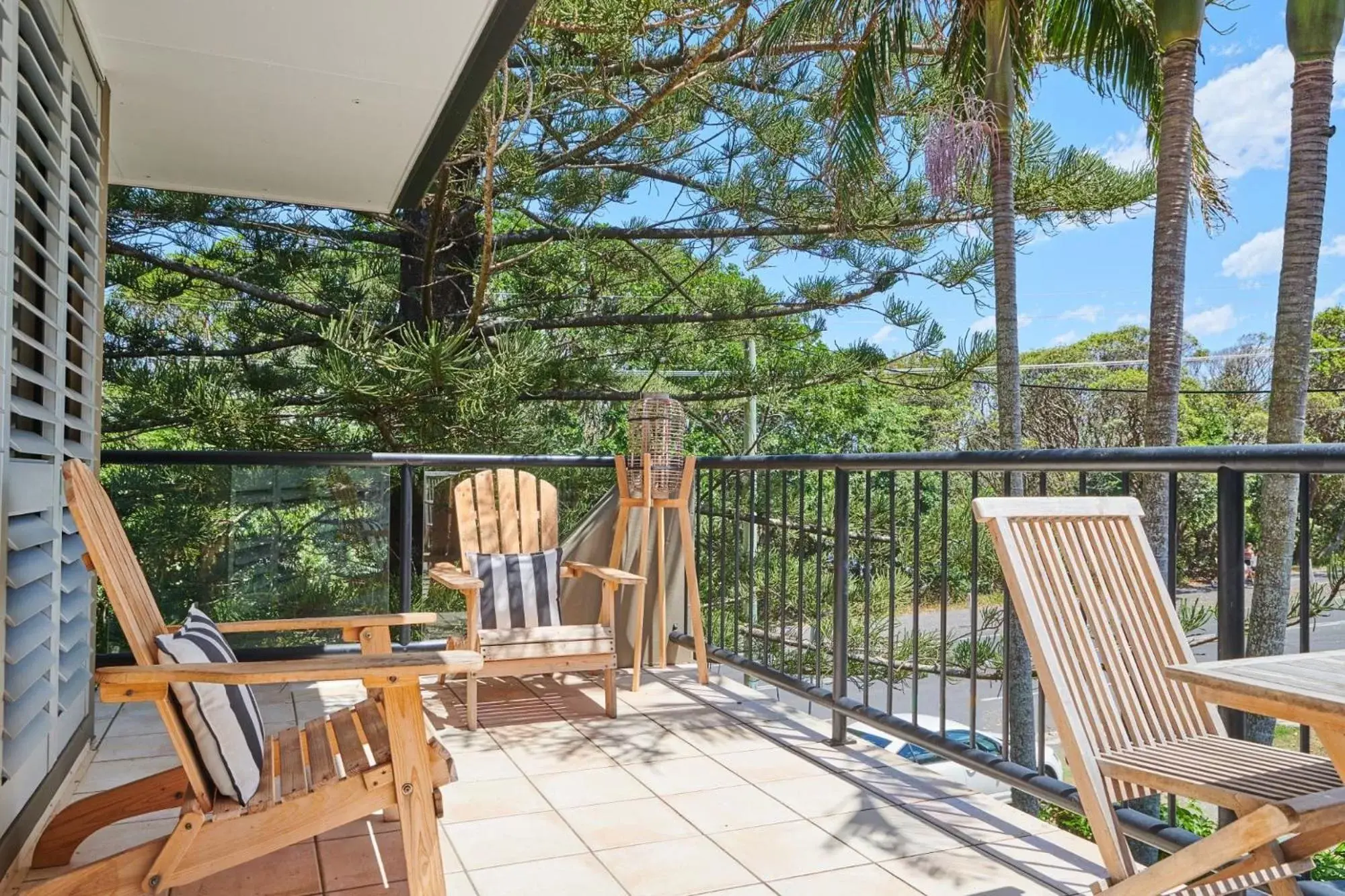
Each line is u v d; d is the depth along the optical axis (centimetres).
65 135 261
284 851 239
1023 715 705
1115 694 186
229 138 393
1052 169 853
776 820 259
